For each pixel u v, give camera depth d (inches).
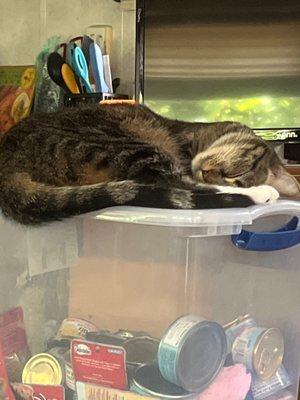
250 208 33.6
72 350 35.3
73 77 57.6
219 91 62.7
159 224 31.6
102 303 35.7
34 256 36.9
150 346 34.1
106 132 46.3
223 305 34.9
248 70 62.2
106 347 34.1
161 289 33.8
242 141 51.3
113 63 64.1
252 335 36.1
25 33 68.2
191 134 52.2
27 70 61.1
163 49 62.1
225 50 62.2
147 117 51.2
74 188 35.2
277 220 37.0
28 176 39.8
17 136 43.6
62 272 36.5
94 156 42.3
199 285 33.5
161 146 47.1
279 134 61.1
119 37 64.5
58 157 41.9
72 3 66.1
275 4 61.3
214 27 61.9
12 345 37.8
